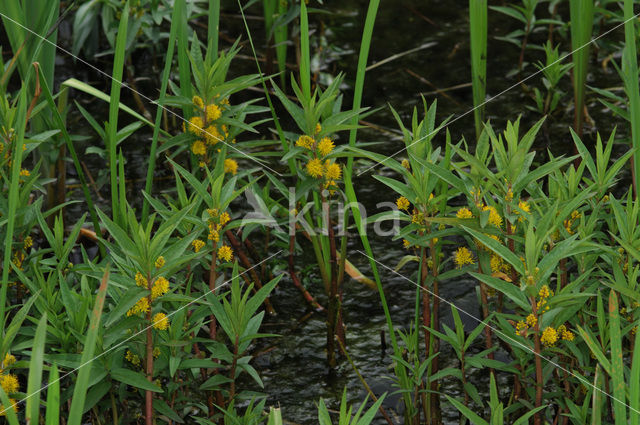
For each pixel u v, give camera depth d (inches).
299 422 111.6
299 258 147.7
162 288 81.8
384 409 114.0
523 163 92.0
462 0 240.5
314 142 109.2
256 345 127.3
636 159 97.7
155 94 194.1
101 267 96.7
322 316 134.1
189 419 110.6
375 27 224.2
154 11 181.5
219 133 119.1
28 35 128.2
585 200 102.0
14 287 117.1
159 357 91.7
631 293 86.5
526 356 95.4
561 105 187.8
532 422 106.0
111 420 107.0
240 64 204.2
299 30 193.8
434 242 103.3
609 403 98.3
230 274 140.1
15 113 111.5
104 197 160.4
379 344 126.3
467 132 178.5
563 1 230.5
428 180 100.2
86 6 185.0
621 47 199.8
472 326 128.6
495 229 90.7
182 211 81.6
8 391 80.8
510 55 209.2
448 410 112.9
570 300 85.0
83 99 191.2
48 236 104.0
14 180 76.5
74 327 87.8
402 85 198.7
